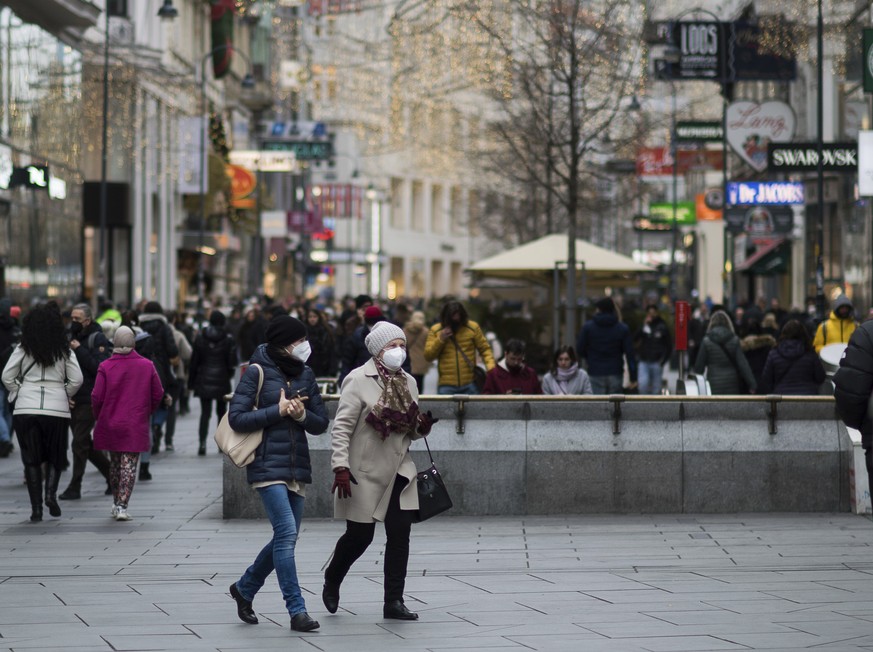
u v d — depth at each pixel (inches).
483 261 2775.6
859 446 1358.3
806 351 1712.6
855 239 4101.9
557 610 910.4
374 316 1720.0
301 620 856.9
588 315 3309.5
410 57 3636.8
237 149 6643.7
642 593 965.8
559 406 1371.8
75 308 1557.6
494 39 2763.3
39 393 1362.0
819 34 2591.0
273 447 877.2
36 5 3508.9
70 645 815.7
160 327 1916.8
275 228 6348.4
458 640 826.2
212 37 5944.9
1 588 1010.1
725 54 2999.5
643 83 2864.2
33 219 3543.3
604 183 4458.7
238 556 1151.0
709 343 1836.9
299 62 6176.2
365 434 894.4
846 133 3912.4
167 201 5305.1
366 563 1118.4
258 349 898.1
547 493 1363.2
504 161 3656.5
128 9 4648.1
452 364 1688.0
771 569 1059.9
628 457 1363.2
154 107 4926.2
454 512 1363.2
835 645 790.5
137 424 1360.7
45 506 1464.1
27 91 3476.9
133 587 1013.8
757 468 1366.9
